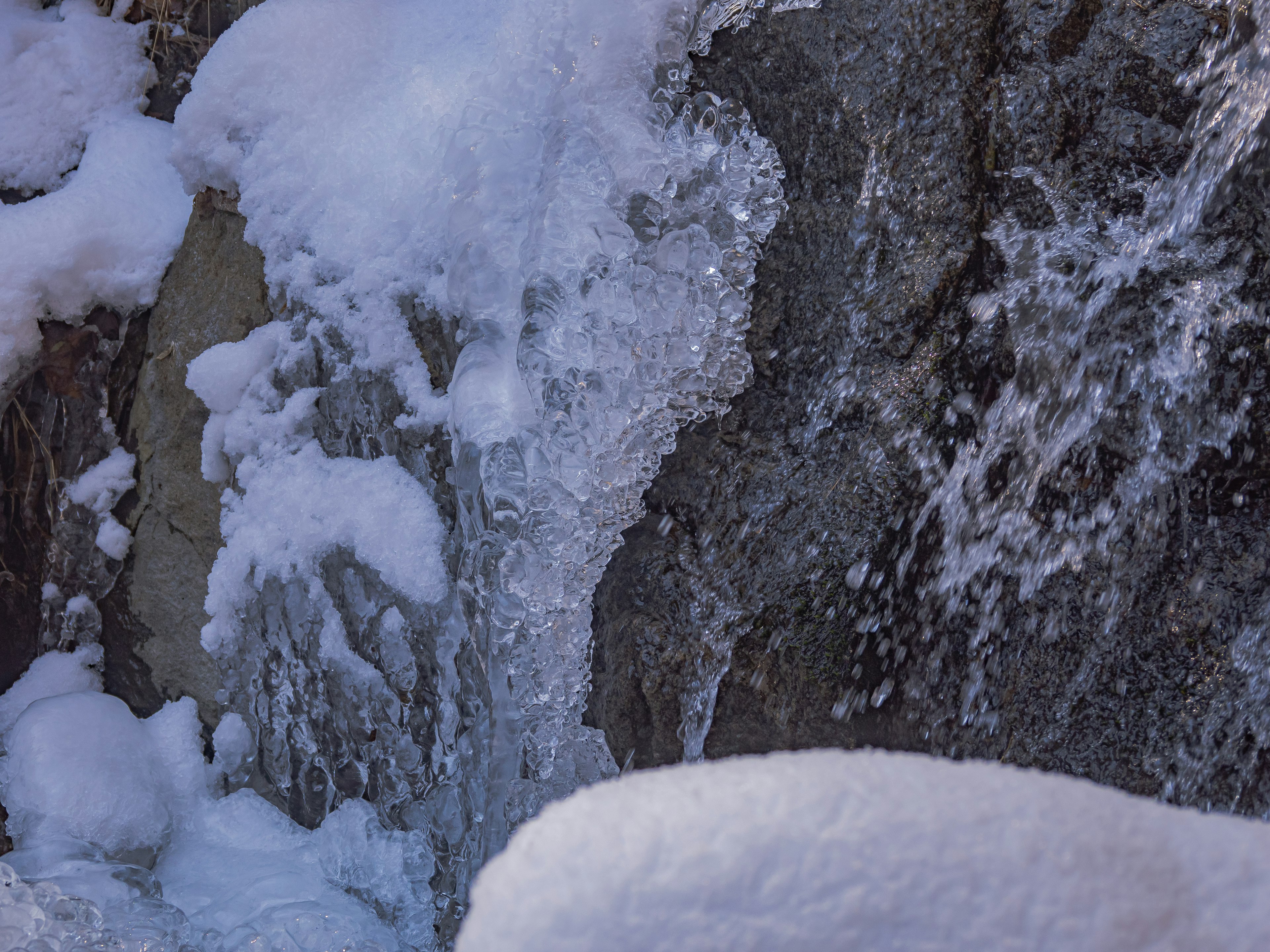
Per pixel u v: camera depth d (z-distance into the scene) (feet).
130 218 9.07
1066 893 1.33
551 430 6.77
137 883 7.50
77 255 8.89
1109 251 5.82
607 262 6.63
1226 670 5.63
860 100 6.43
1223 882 1.38
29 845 7.83
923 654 6.23
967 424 6.15
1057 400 5.92
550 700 7.22
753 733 6.61
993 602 6.09
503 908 1.37
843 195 6.58
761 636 6.51
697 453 7.08
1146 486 5.72
